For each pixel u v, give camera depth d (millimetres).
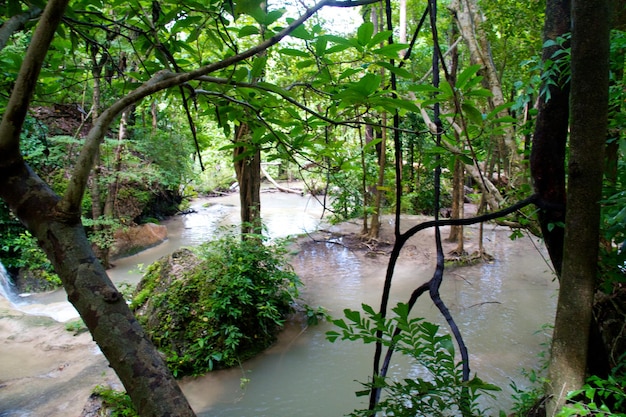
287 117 1478
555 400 1261
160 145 8906
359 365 4180
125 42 3244
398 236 1065
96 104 5812
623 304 2242
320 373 4086
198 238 9453
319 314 5242
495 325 4840
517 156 2586
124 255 8055
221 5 1114
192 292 4684
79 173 690
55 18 676
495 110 1100
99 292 666
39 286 6543
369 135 7273
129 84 1390
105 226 7289
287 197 14922
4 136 696
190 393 3822
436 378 795
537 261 7145
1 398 3350
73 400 3324
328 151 1413
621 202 1224
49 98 1841
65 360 4047
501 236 8586
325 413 3475
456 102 985
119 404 3180
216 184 16562
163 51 1180
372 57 1011
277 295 5258
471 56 2617
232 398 3736
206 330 4367
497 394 3420
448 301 5559
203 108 1543
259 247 5188
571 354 1232
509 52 3902
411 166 10227
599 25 1058
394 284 6207
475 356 4113
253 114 1298
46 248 692
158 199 11219
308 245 8156
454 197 7719
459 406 770
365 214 8102
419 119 4625
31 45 678
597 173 1141
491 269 6766
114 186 7484
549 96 1405
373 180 8258
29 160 6781
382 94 1033
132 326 670
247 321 4617
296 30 944
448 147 1158
